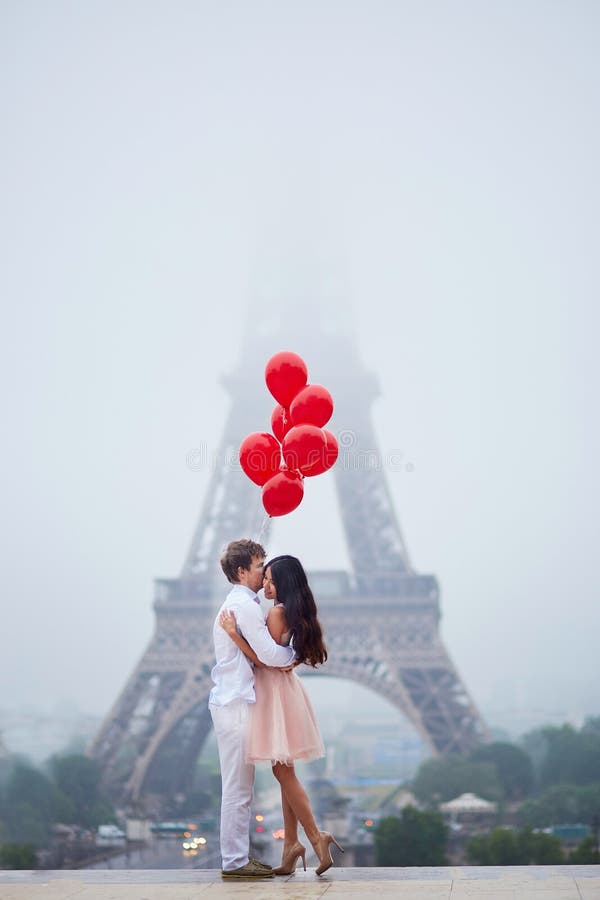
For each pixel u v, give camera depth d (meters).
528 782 129.25
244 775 12.62
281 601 12.73
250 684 12.46
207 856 98.38
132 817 96.06
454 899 10.90
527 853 83.50
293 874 12.96
